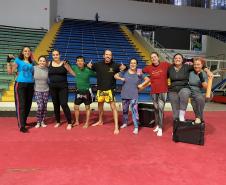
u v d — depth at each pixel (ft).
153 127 19.93
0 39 43.37
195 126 15.76
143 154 13.87
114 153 13.91
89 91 19.80
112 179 10.80
